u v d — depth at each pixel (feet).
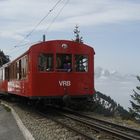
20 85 83.87
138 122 67.31
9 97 114.93
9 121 65.41
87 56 76.89
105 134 50.34
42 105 81.61
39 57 74.23
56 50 75.05
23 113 76.43
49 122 62.95
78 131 51.52
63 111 80.33
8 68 104.88
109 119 67.36
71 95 75.20
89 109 81.15
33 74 73.82
